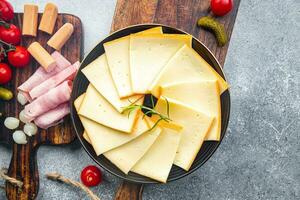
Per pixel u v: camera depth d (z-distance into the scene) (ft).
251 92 6.36
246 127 6.35
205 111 5.10
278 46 6.35
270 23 6.34
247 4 6.33
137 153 5.13
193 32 5.47
